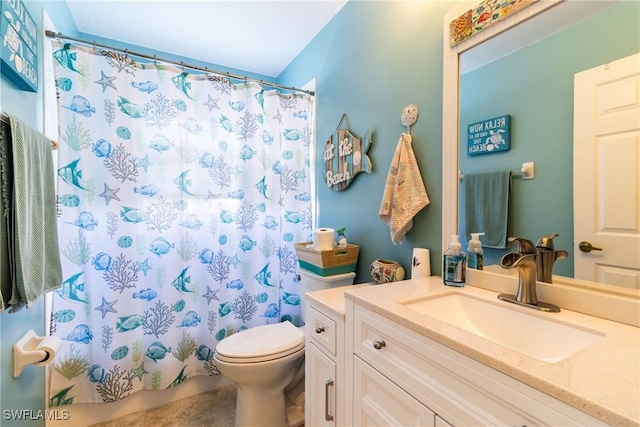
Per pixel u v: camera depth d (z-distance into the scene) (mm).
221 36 2061
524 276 875
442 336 671
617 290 757
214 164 1892
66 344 1517
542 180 908
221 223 1916
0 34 908
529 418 514
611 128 771
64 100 1497
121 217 1615
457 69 1141
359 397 955
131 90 1656
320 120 2068
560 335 762
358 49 1671
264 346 1455
